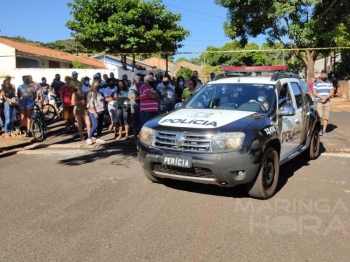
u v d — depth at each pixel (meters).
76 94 10.92
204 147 5.33
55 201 5.68
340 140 10.65
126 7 22.84
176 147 5.52
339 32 23.84
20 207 5.44
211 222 4.85
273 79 6.88
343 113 18.23
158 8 23.73
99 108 10.21
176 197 5.82
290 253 4.02
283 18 25.02
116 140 11.06
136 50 23.39
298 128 7.19
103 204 5.52
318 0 22.80
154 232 4.55
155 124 5.92
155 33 22.91
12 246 4.21
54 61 30.78
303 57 26.56
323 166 7.73
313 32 24.47
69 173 7.32
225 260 3.87
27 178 7.00
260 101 6.40
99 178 6.92
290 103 7.05
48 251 4.09
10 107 11.20
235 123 5.55
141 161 5.97
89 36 22.39
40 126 11.16
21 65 28.22
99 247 4.17
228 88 6.89
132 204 5.52
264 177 5.70
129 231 4.58
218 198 5.77
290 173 7.21
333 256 3.95
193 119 5.82
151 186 6.39
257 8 24.94
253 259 3.89
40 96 14.92
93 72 22.09
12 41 29.42
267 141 5.57
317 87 11.27
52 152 9.40
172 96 10.48
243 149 5.27
